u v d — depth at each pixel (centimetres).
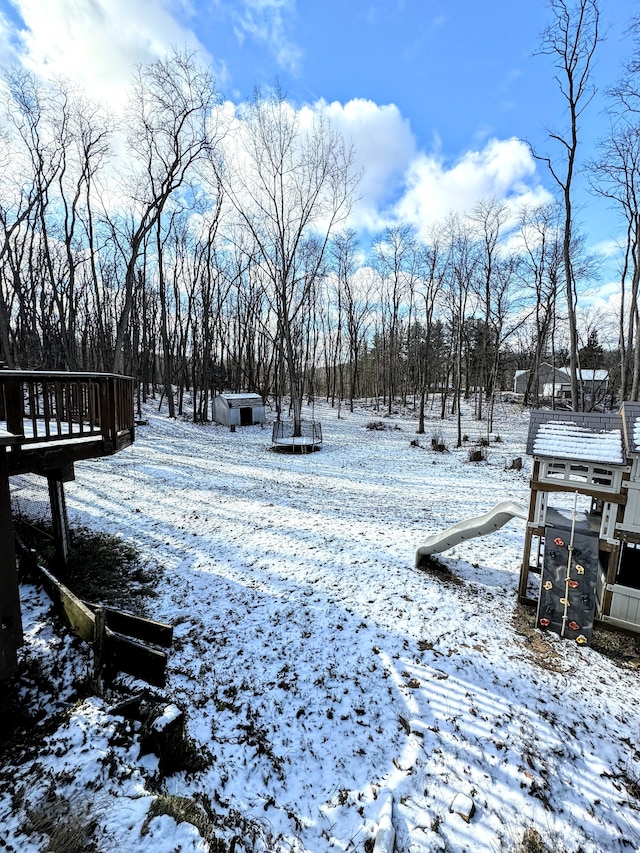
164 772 331
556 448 602
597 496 575
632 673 506
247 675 464
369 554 774
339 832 316
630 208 1483
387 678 470
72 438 544
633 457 547
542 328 2527
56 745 331
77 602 445
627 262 1681
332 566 720
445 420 2773
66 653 434
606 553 645
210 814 310
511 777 365
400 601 622
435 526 930
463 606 623
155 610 568
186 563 706
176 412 2562
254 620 561
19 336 2430
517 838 320
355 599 622
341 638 533
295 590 639
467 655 512
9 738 338
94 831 268
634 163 1426
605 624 591
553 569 575
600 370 3603
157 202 1697
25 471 487
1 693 381
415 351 3738
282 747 385
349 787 353
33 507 923
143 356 2883
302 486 1233
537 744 397
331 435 2222
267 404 3111
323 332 4106
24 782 298
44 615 491
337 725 411
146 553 732
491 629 573
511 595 675
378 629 553
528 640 556
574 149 1239
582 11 1116
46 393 510
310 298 3259
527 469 1480
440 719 420
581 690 470
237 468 1434
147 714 363
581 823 333
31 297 2350
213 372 2948
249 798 335
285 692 445
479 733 406
